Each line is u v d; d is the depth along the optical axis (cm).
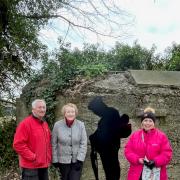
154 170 241
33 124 257
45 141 260
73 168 271
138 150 245
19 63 473
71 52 403
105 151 312
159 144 243
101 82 326
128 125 315
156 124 319
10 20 461
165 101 321
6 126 423
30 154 252
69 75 337
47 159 262
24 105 353
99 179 312
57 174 319
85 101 316
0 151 411
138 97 318
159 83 324
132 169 247
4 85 474
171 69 591
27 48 469
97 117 314
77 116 316
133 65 661
